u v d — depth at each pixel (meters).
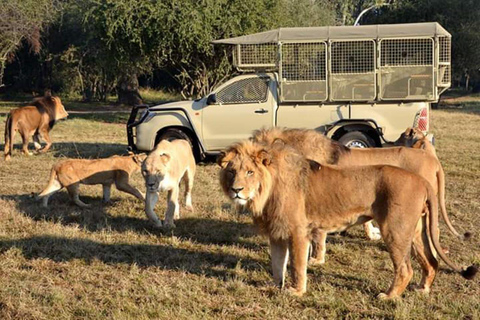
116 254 7.18
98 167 9.37
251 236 7.99
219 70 23.03
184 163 8.82
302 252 5.84
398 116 12.27
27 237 7.76
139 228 8.35
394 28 12.25
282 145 5.98
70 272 6.51
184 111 12.98
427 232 5.91
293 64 12.61
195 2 22.34
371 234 7.84
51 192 9.41
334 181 5.73
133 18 22.50
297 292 5.86
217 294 5.96
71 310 5.51
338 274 6.56
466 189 11.02
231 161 5.72
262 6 23.34
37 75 45.47
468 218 8.94
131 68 26.28
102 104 38.44
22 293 5.79
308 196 5.78
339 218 5.77
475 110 29.66
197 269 6.68
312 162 5.85
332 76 12.45
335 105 12.52
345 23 38.19
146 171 8.08
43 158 14.48
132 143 13.62
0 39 33.53
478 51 31.92
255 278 6.40
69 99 42.75
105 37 23.31
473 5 32.34
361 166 5.79
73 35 40.75
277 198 5.78
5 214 8.91
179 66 24.30
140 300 5.78
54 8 39.66
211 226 8.42
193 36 21.61
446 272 6.64
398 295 5.76
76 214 8.97
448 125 22.02
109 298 5.78
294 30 12.60
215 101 12.83
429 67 12.16
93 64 38.28
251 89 12.86
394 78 12.27
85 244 7.48
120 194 10.37
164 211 9.19
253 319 5.38
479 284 6.26
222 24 22.14
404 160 7.10
